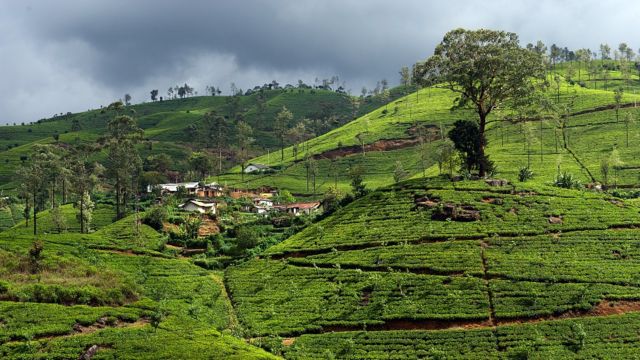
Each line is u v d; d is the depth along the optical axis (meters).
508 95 123.75
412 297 80.81
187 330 69.94
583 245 89.69
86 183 185.00
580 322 70.81
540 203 106.62
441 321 75.31
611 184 155.00
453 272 86.06
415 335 72.19
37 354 58.59
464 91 134.25
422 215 106.44
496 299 77.69
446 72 125.62
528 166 177.62
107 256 101.38
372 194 123.31
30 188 150.12
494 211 104.12
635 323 69.44
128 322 70.06
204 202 179.88
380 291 83.44
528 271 83.25
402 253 93.44
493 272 84.00
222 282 100.25
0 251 83.69
